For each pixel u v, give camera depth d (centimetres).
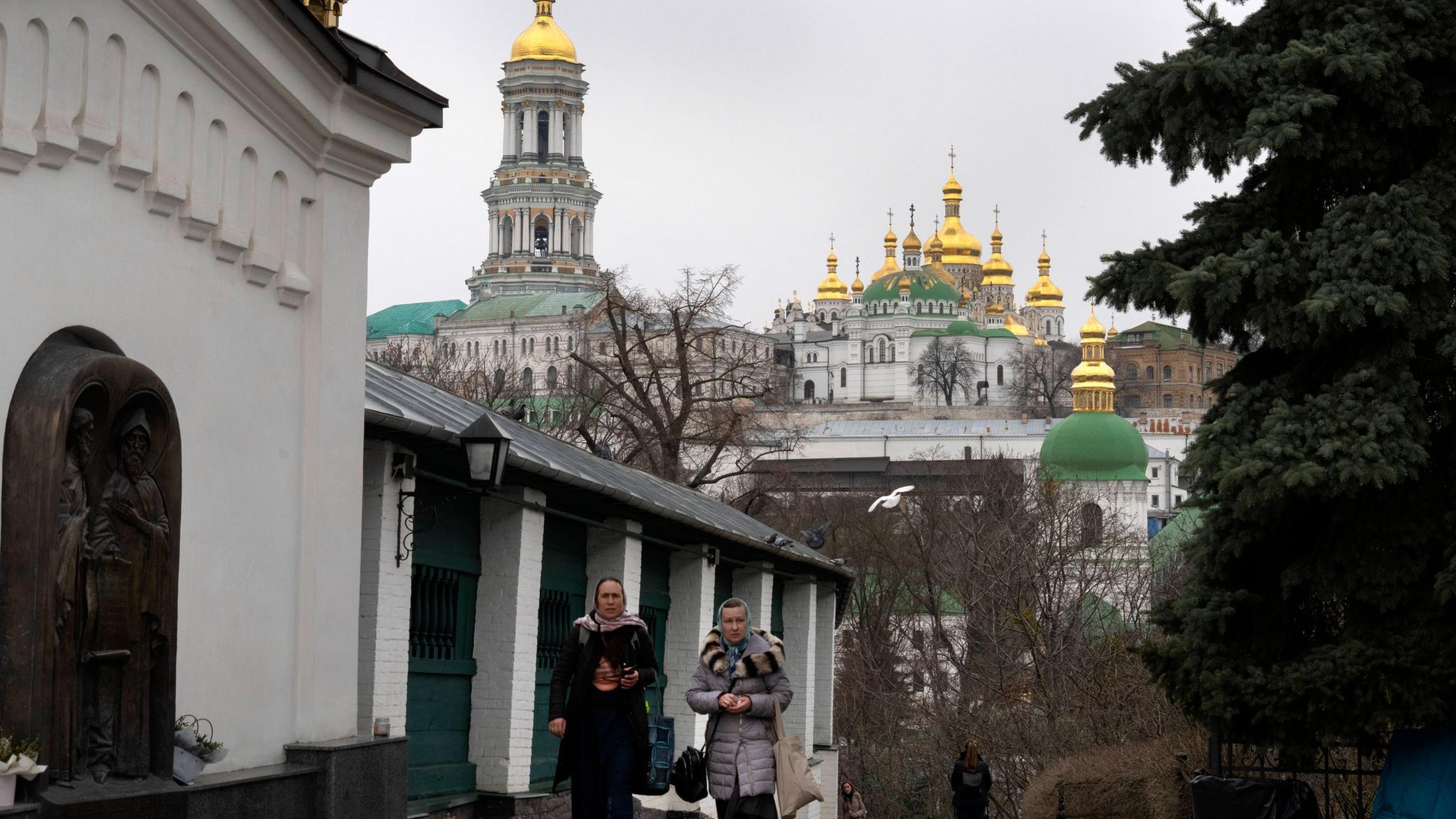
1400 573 1360
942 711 3750
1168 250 1485
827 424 16325
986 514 4884
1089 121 1524
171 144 755
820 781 2641
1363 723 1356
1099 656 3212
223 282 816
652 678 969
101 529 665
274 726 866
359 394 947
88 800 633
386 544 1075
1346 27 1408
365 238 954
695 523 1603
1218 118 1448
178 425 709
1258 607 1448
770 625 2186
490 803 1243
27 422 627
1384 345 1359
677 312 4622
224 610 814
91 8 686
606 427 4706
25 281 651
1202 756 1942
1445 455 1377
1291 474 1296
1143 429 16725
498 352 18512
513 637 1261
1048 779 2070
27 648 618
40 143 657
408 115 959
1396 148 1434
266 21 808
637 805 1611
